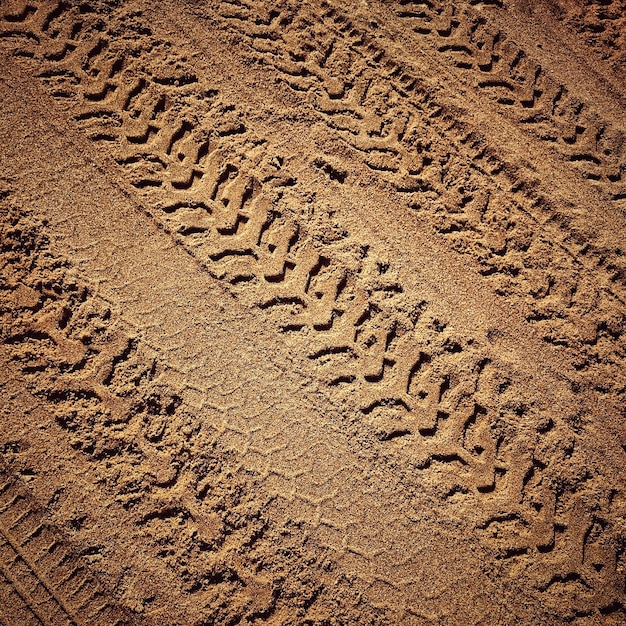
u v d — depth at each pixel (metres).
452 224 2.31
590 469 2.24
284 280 2.26
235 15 2.33
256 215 2.27
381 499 2.17
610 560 2.19
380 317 2.26
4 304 2.18
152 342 2.20
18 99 2.24
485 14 2.38
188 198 2.26
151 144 2.27
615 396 2.27
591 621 2.15
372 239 2.29
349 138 2.32
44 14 2.27
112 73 2.28
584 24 2.37
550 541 2.19
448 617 2.12
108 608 2.05
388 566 2.14
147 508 2.11
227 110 2.29
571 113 2.38
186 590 2.07
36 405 2.14
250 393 2.20
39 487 2.09
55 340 2.18
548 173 2.35
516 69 2.38
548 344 2.28
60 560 2.06
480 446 2.22
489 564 2.16
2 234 2.20
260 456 2.16
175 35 2.30
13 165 2.22
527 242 2.32
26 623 2.03
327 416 2.20
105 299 2.21
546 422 2.25
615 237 2.33
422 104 2.35
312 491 2.16
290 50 2.34
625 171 2.37
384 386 2.23
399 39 2.36
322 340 2.24
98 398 2.16
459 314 2.28
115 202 2.24
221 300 2.24
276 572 2.11
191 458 2.15
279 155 2.29
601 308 2.31
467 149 2.35
